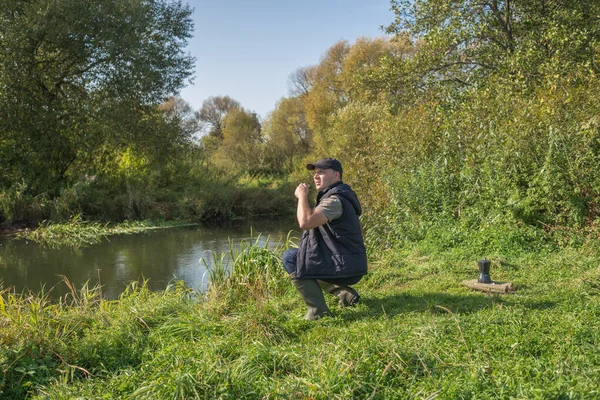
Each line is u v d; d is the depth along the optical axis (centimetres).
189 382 315
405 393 304
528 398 276
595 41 1065
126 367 382
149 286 908
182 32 2200
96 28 1842
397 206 895
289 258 477
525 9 1248
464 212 808
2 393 345
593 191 725
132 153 2103
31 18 1756
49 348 405
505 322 399
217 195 2180
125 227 1808
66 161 1997
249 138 3956
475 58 1284
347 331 406
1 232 1673
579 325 377
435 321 408
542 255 662
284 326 433
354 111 1634
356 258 447
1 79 1711
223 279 646
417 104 1275
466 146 904
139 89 1947
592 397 273
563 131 764
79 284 935
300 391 305
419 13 1313
